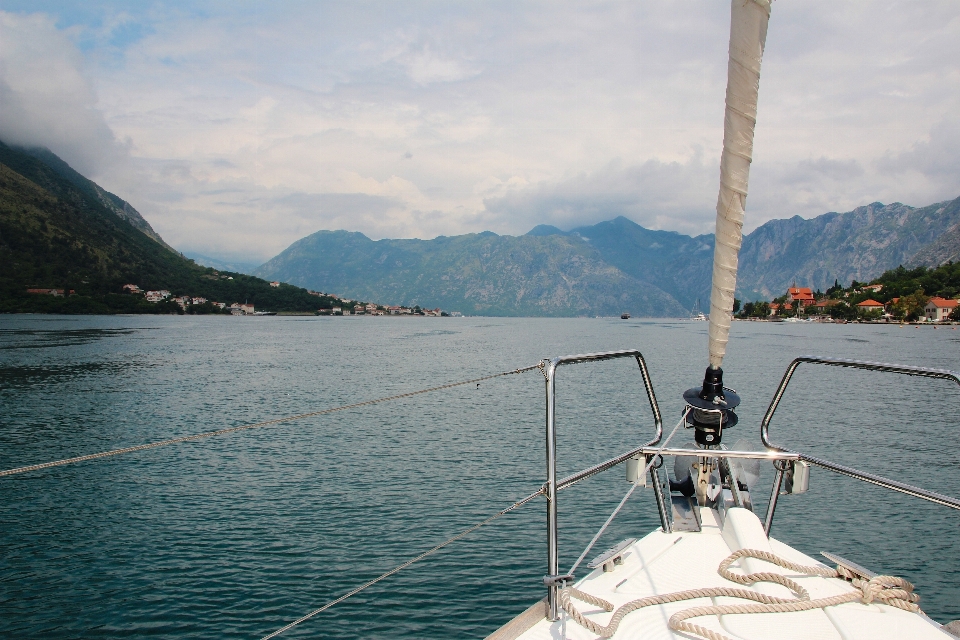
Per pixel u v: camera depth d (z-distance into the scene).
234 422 31.27
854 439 26.91
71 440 27.03
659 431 5.65
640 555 4.70
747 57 3.40
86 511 17.78
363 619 12.09
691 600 3.91
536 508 17.64
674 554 4.67
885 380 50.78
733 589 3.85
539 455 23.88
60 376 50.03
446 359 72.38
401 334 146.50
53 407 35.47
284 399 39.12
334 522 16.75
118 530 16.33
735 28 3.39
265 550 15.01
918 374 4.23
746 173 3.79
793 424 30.33
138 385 45.22
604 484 19.77
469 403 37.56
